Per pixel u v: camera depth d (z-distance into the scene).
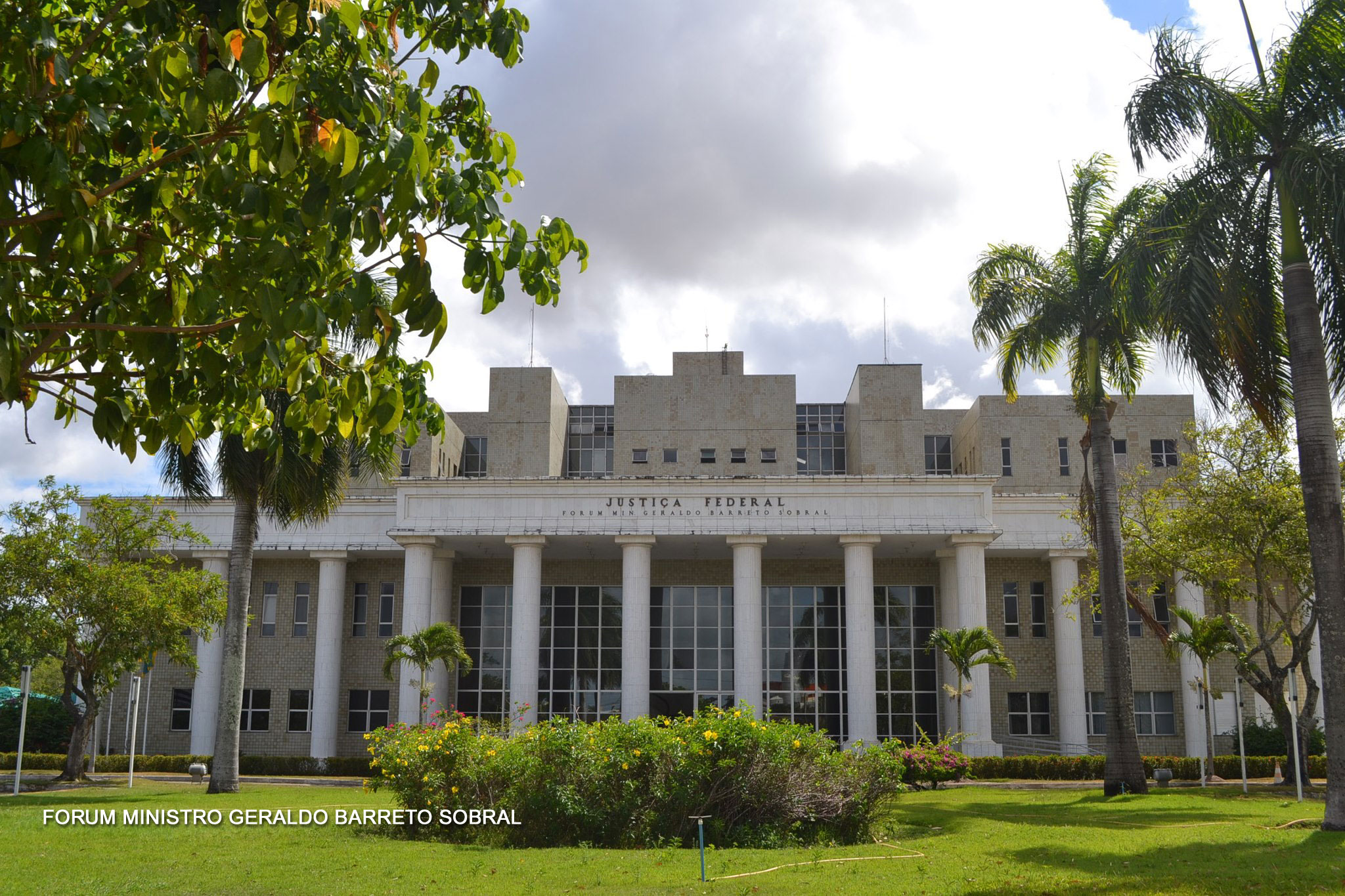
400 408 8.04
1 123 5.83
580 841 17.78
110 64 8.08
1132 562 36.16
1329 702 19.08
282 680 51.66
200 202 7.93
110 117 7.81
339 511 50.34
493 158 8.86
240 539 32.38
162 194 7.26
